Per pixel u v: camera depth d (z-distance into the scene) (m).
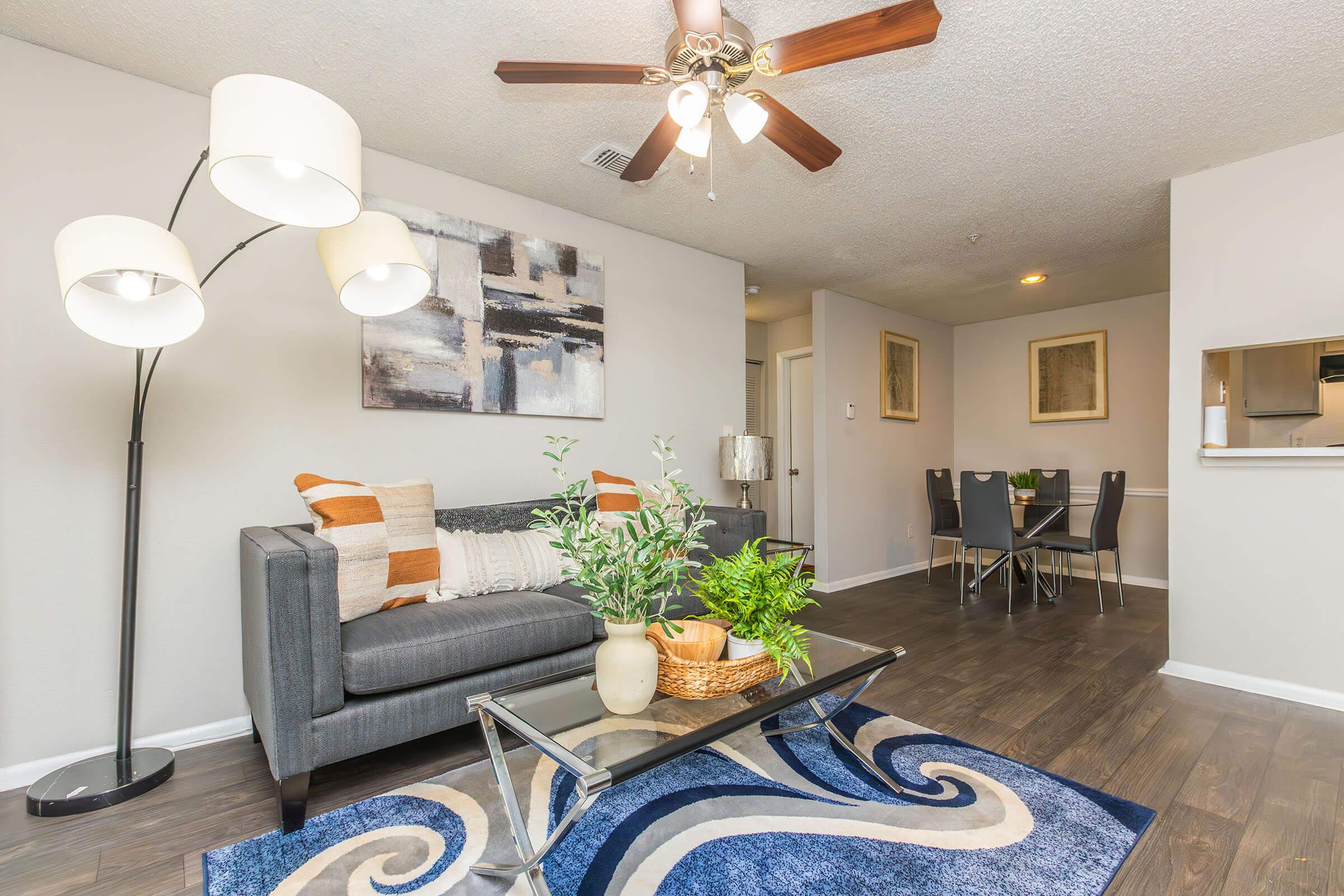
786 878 1.42
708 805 1.73
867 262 4.15
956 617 3.92
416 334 2.70
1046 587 4.61
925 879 1.42
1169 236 3.52
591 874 1.44
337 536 1.98
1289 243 2.61
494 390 2.92
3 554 1.91
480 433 2.91
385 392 2.62
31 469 1.95
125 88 2.12
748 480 3.66
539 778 1.91
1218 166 2.78
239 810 1.74
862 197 3.10
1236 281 2.73
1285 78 2.13
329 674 1.70
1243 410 3.29
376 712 1.77
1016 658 3.07
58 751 1.97
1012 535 4.21
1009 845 1.54
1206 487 2.80
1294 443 3.19
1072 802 1.74
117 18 1.85
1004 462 5.86
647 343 3.60
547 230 3.15
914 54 2.01
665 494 1.62
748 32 1.74
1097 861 1.48
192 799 1.79
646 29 1.91
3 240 1.92
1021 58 2.03
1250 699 2.53
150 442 2.14
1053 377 5.55
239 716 2.27
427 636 1.86
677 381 3.74
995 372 5.94
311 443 2.46
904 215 3.33
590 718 1.48
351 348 2.56
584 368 3.25
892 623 3.76
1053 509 4.80
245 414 2.32
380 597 2.04
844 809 1.71
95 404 2.05
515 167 2.78
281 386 2.39
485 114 2.37
